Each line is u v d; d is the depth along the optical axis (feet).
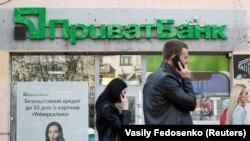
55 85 42.37
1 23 44.24
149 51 44.83
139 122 44.57
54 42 44.32
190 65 45.55
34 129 41.86
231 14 46.01
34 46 44.16
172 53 13.62
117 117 19.45
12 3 44.50
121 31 44.62
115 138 19.44
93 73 44.73
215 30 45.34
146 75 45.06
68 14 44.60
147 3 45.21
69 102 42.60
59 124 41.88
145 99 13.62
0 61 43.93
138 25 44.75
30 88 42.14
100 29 44.55
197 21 45.42
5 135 43.37
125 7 45.01
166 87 13.12
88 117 43.14
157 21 44.91
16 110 42.65
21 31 44.04
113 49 44.50
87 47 44.37
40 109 41.96
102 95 20.01
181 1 45.57
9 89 43.91
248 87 45.06
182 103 13.19
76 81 43.86
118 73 44.96
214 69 45.65
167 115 13.23
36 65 44.55
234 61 45.34
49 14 44.50
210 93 45.37
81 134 42.16
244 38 45.65
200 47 45.21
